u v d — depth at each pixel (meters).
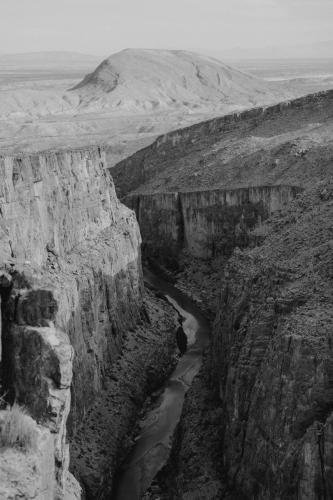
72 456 56.28
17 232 52.41
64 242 67.25
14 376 26.06
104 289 73.00
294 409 43.34
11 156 55.16
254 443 47.28
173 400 73.25
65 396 25.89
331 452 39.19
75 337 60.53
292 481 41.50
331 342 43.69
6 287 27.78
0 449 23.53
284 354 45.38
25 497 22.41
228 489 50.66
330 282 50.56
